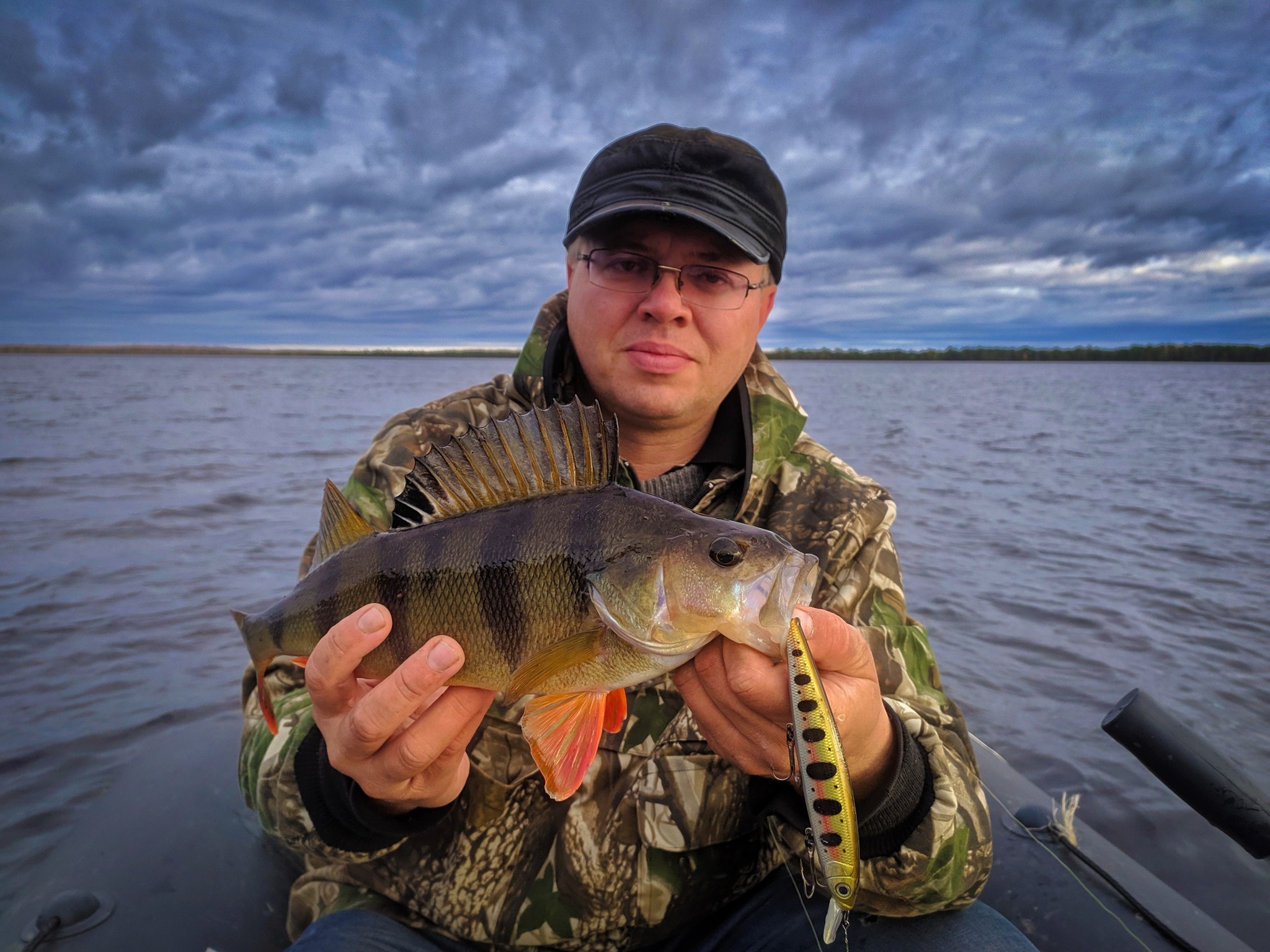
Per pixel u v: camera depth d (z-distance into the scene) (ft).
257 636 1.74
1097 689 3.94
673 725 1.78
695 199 1.89
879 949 1.71
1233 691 3.92
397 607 1.54
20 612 4.73
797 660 1.23
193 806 2.53
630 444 2.14
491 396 2.28
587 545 1.49
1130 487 9.84
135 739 3.33
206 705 3.61
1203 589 5.49
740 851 1.86
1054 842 2.38
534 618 1.49
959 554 6.43
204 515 7.37
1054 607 5.13
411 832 1.61
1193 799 1.90
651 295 1.90
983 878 1.70
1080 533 7.21
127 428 14.87
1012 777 2.78
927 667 1.94
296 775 1.60
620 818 1.73
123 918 2.06
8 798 2.93
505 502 1.57
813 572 1.40
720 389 2.00
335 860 1.79
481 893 1.71
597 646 1.47
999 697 3.85
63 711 3.55
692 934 1.91
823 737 1.19
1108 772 3.22
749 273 1.96
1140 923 2.06
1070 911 2.09
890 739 1.51
